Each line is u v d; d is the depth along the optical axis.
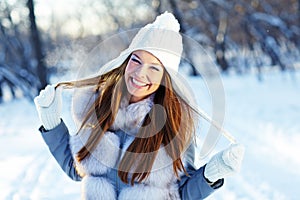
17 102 19.11
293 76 21.88
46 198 5.22
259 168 6.66
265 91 19.08
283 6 24.42
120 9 31.62
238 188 5.66
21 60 20.06
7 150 8.48
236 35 26.69
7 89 21.80
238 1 25.17
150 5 26.88
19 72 19.47
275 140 8.91
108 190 2.09
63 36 30.53
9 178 6.26
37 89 18.98
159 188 2.03
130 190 2.05
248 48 26.30
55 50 24.33
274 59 24.28
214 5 26.34
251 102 15.87
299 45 24.05
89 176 2.16
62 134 2.29
